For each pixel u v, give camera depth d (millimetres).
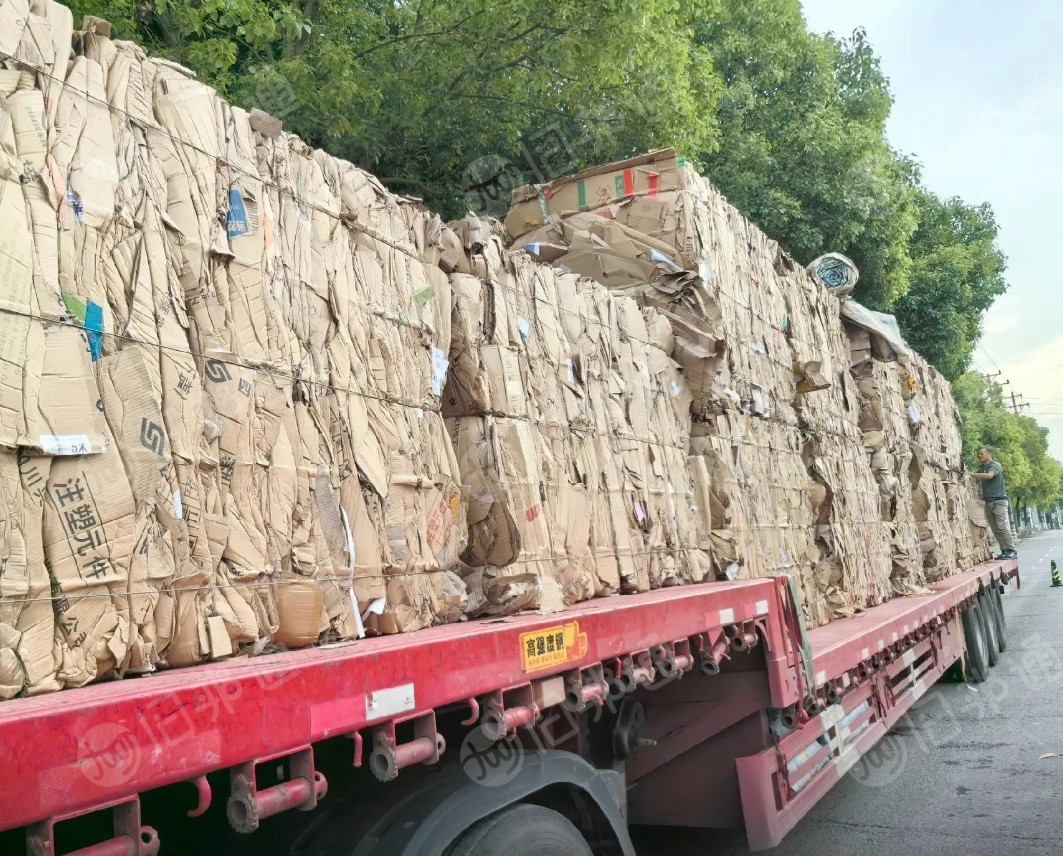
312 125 7324
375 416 2586
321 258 2504
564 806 2713
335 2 7930
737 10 15062
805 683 4145
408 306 2857
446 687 2090
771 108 15211
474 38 8414
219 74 6645
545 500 3283
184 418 1965
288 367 2285
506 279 3426
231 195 2254
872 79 17641
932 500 10125
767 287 6379
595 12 8359
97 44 2043
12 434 1613
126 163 1987
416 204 3088
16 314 1656
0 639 1537
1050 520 123000
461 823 2189
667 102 9781
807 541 6039
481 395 3117
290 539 2207
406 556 2572
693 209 5309
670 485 4270
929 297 20453
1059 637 12383
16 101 1771
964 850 4602
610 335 4090
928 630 7555
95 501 1734
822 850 4734
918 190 20562
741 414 5340
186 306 2084
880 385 8953
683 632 3223
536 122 10055
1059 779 5684
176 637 1867
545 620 2547
